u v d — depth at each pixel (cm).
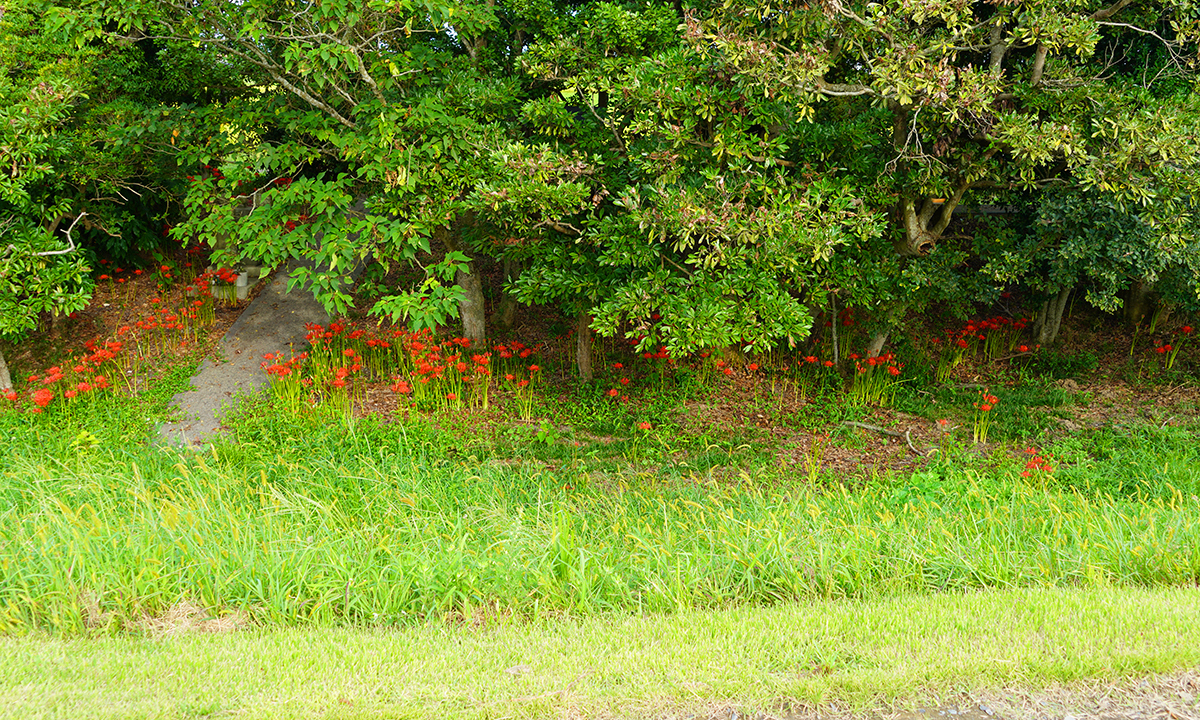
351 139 660
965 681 337
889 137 694
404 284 1087
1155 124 529
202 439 757
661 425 815
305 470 634
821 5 513
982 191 819
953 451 751
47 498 538
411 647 376
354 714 315
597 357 977
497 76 790
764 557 460
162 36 649
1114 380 959
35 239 768
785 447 782
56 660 354
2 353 927
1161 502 568
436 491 593
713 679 340
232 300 1096
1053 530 507
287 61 598
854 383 903
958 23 529
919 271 809
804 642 374
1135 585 442
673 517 564
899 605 411
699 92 564
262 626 405
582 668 354
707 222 544
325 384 853
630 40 679
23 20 762
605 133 693
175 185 1038
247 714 315
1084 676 336
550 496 606
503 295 1083
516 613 421
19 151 696
